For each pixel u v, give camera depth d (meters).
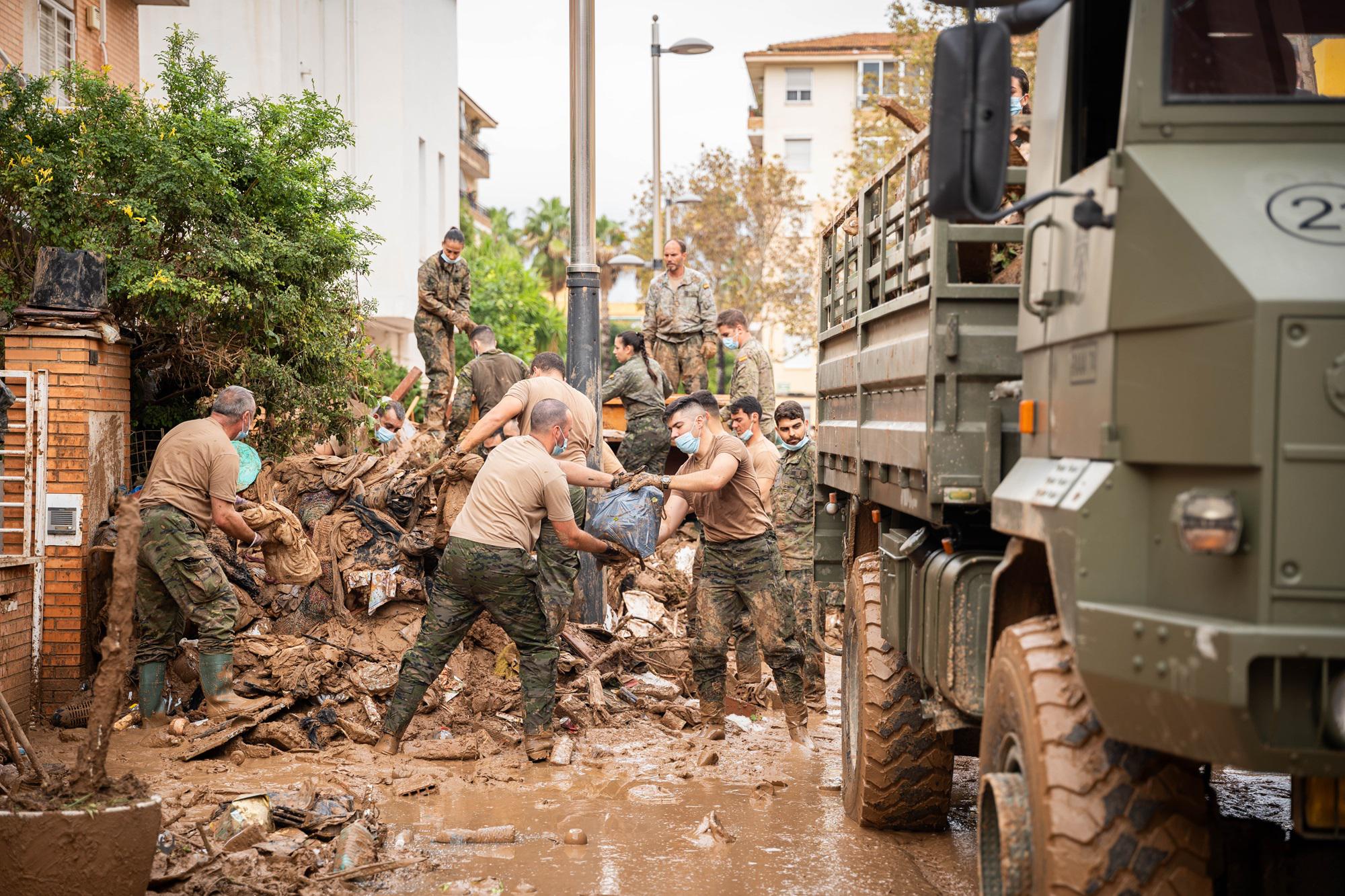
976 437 4.73
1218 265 3.04
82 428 8.17
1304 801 3.18
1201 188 3.21
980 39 3.40
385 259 28.59
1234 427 2.99
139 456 10.26
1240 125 3.38
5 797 4.46
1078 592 3.28
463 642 8.99
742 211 47.81
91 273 8.38
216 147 10.37
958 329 4.72
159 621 7.78
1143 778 3.35
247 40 22.77
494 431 8.97
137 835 4.40
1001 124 3.39
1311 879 3.63
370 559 8.92
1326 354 2.94
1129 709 3.17
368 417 11.95
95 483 8.32
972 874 5.50
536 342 45.78
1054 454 3.77
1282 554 2.94
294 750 7.49
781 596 8.27
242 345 10.55
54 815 4.27
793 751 8.07
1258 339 2.95
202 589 7.58
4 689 7.47
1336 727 2.90
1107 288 3.33
